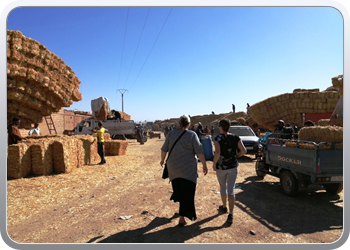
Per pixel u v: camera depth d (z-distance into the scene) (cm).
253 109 1648
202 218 407
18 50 678
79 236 344
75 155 810
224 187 423
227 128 413
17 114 775
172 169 376
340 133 462
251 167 893
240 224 383
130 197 527
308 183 503
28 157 657
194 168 376
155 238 335
